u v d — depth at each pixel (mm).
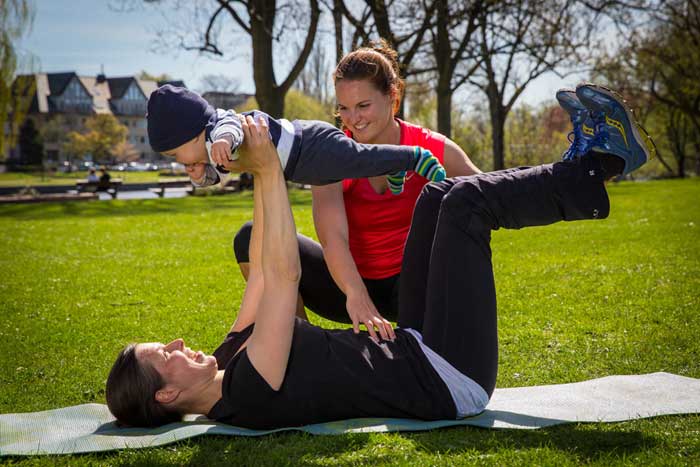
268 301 2750
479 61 23625
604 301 6035
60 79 91938
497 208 2916
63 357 4797
